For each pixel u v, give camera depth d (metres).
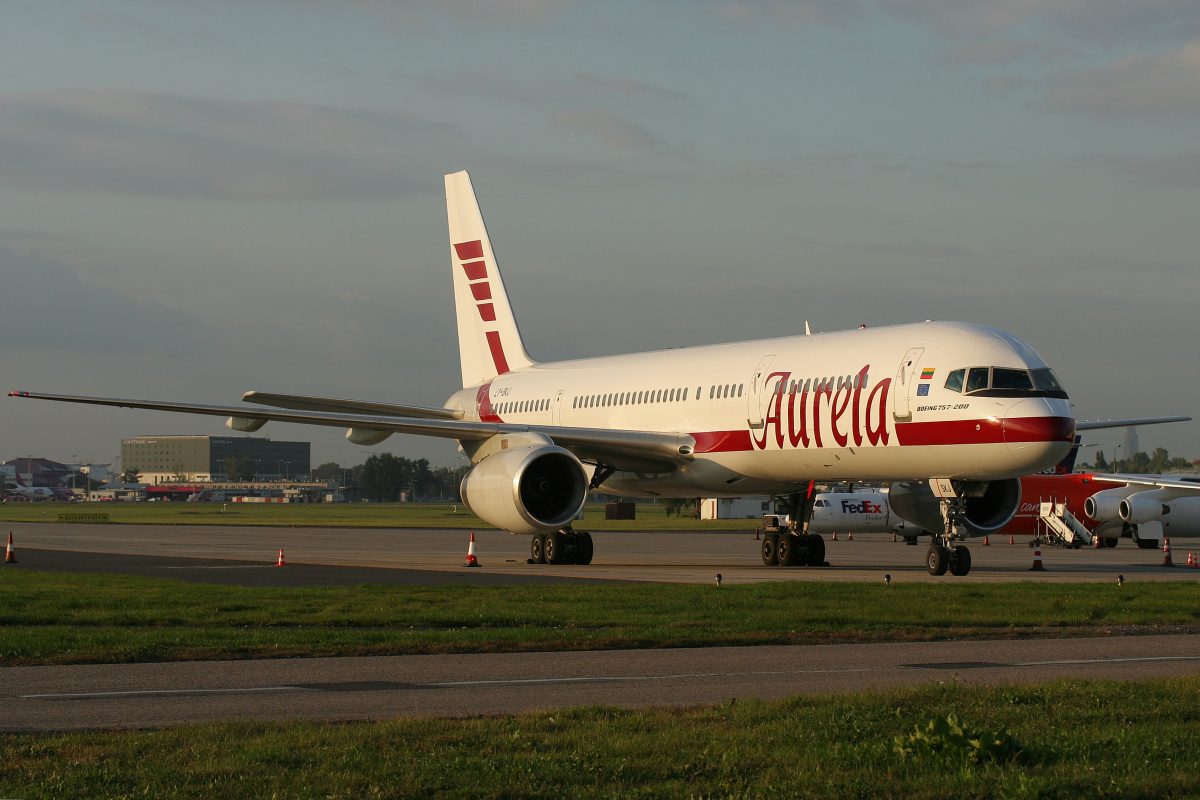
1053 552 120.88
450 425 84.06
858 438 74.38
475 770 20.92
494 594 56.19
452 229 118.31
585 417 96.81
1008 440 67.12
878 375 73.50
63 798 19.05
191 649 37.53
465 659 36.94
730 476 84.31
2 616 46.03
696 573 77.44
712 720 25.44
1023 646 40.59
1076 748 22.88
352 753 22.11
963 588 58.72
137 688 31.05
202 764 21.20
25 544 122.50
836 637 42.41
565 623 45.62
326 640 39.94
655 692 30.80
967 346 70.50
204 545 122.25
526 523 78.75
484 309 114.81
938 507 82.31
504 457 80.44
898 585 60.28
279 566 82.75
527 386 105.12
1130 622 47.50
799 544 88.00
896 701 27.48
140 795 19.19
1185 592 57.09
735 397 83.06
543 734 23.91
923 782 20.38
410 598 54.22
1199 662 36.78
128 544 123.62
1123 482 123.31
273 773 20.58
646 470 90.19
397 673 33.94
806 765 21.39
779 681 32.66
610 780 20.55
